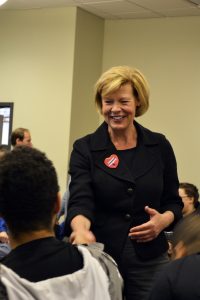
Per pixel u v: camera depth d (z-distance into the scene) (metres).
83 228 1.61
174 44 5.48
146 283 1.73
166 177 1.86
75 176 1.78
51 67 5.52
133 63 5.70
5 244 3.28
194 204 3.84
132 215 1.74
